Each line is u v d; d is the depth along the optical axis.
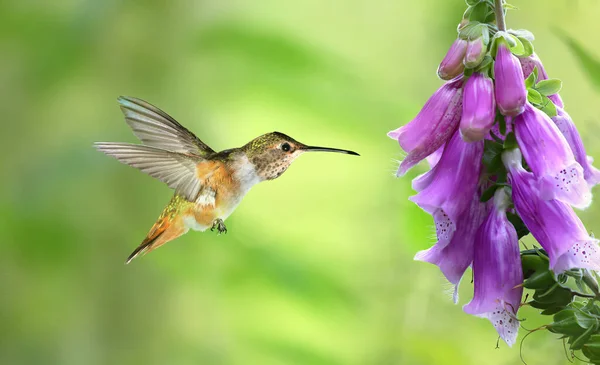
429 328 2.67
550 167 2.34
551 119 2.37
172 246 2.61
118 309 2.63
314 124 2.63
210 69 2.61
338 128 2.60
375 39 3.11
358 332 2.65
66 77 2.61
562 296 2.35
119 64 2.61
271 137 2.54
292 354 2.63
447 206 2.36
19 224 2.61
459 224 2.37
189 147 2.55
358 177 2.89
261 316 2.63
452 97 2.37
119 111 2.62
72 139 2.61
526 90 2.35
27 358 2.66
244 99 2.62
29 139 2.62
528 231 2.37
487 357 2.68
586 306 2.35
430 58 3.01
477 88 2.35
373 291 2.68
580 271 2.35
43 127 2.62
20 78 2.61
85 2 2.60
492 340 2.68
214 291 2.61
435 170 2.38
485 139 2.37
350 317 2.63
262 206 2.97
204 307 2.64
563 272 2.35
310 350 2.64
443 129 2.37
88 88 2.62
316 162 2.96
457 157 2.37
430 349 2.67
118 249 2.62
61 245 2.61
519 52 2.35
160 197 2.63
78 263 2.62
